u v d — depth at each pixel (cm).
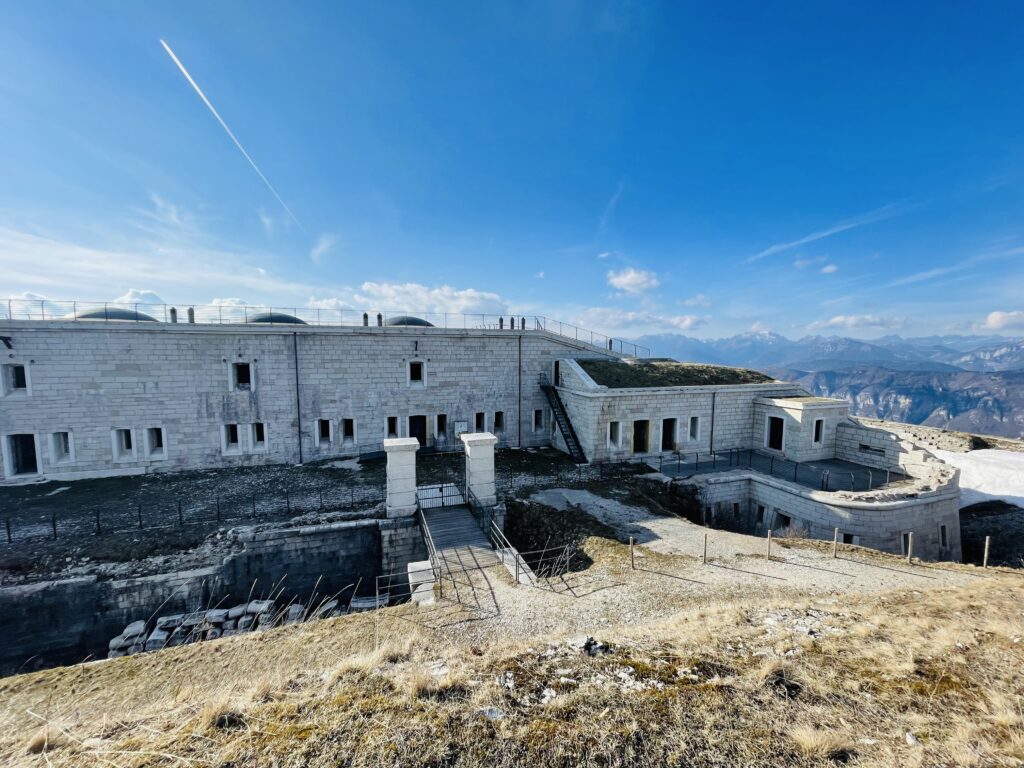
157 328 2458
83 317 2678
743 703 628
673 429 2961
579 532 1750
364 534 1859
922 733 556
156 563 1622
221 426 2616
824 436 2802
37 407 2302
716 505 2369
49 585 1478
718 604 1137
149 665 928
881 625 913
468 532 1761
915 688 655
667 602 1208
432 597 1269
